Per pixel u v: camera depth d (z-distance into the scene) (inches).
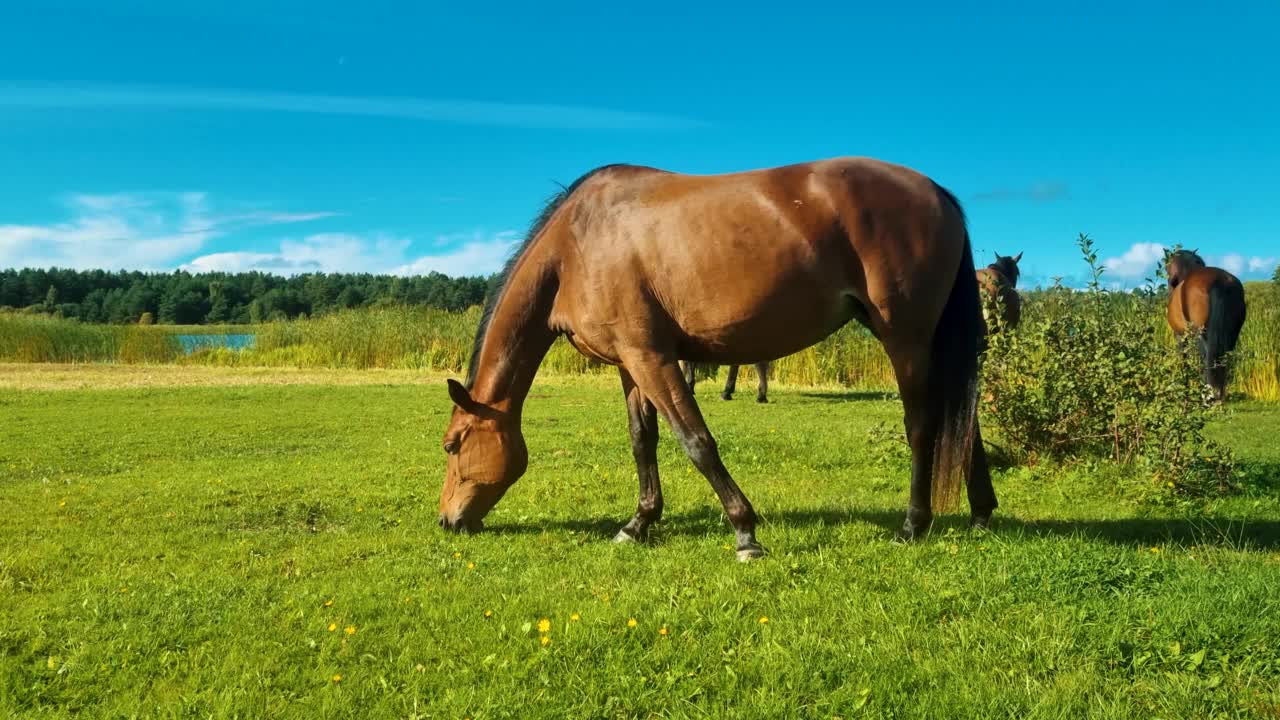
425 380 752.3
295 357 977.5
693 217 181.5
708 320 183.3
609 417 489.4
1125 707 106.5
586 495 267.6
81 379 745.0
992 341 307.0
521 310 206.2
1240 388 530.3
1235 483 257.8
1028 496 255.3
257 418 490.9
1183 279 496.7
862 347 705.0
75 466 338.3
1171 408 272.5
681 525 223.9
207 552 203.6
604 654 130.6
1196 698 108.3
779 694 114.7
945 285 182.7
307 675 128.2
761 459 331.9
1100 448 293.9
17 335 986.7
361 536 219.5
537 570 181.0
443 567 187.6
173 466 338.0
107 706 120.5
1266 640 121.0
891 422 446.0
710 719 109.1
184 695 121.2
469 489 217.0
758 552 185.8
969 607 143.0
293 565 192.5
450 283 2161.7
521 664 127.9
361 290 2393.0
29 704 120.9
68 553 202.5
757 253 177.3
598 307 190.5
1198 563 165.2
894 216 178.1
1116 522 218.8
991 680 117.0
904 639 131.5
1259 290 617.6
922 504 190.1
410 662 132.4
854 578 164.1
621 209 190.1
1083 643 126.2
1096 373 286.7
